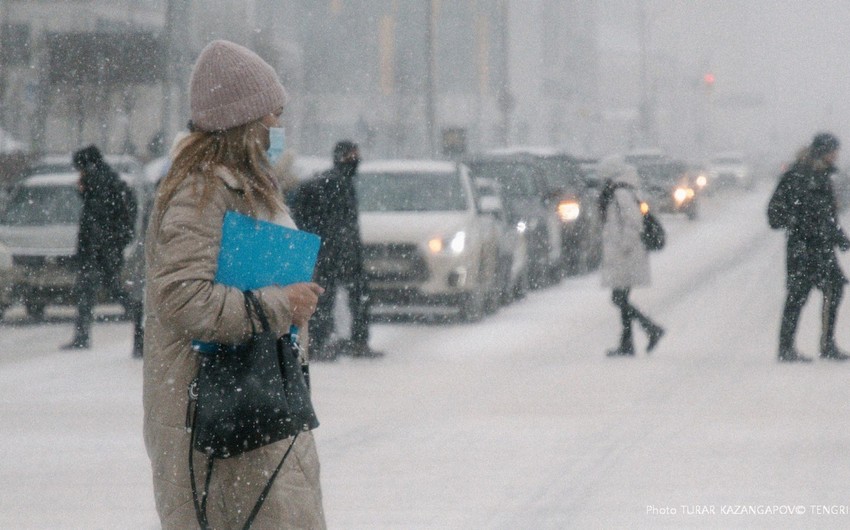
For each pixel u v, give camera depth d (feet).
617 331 147.84
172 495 34.01
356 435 85.30
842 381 107.24
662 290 191.31
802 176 118.32
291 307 33.45
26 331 156.76
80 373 116.06
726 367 116.78
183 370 33.63
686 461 75.92
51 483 72.13
